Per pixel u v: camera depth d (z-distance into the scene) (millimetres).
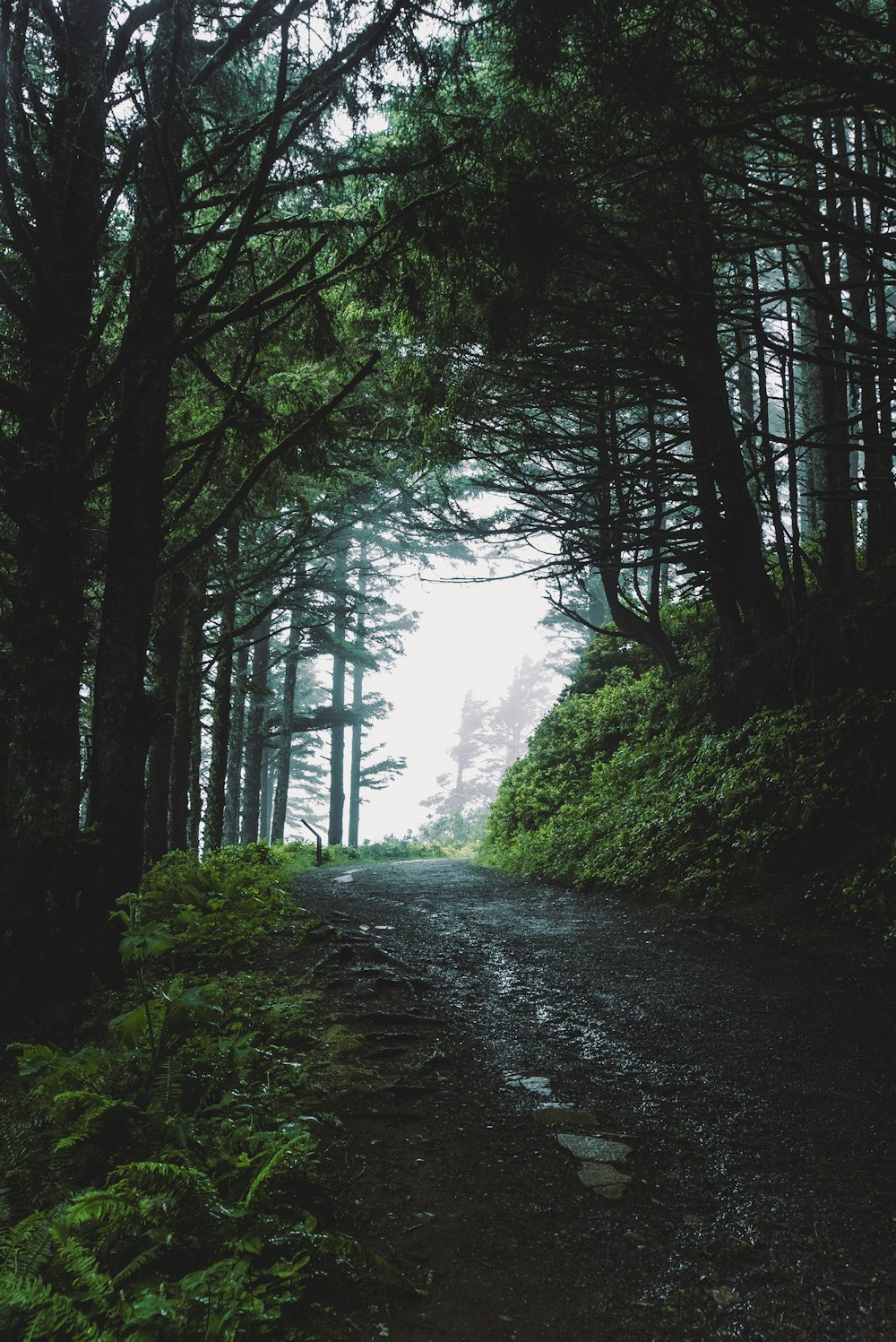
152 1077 4070
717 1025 5816
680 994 6586
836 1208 3443
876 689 10453
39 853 5465
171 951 7109
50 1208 3129
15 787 5617
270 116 5773
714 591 13594
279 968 6938
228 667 16953
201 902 8711
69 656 5848
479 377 10805
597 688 21906
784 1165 3816
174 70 5484
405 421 12195
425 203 6402
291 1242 2955
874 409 8508
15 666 5785
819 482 15656
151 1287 2645
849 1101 4492
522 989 6789
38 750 5652
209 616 14727
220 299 7664
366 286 7020
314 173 6785
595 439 12977
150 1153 3428
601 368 11352
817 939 7891
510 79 7191
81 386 5832
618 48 6785
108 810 5949
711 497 13117
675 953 8016
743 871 9891
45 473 5949
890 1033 5523
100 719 6141
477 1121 4270
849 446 8867
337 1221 3297
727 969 7316
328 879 15305
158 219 5953
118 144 6707
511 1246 3207
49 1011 5184
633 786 14555
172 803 15906
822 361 7805
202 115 7105
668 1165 3854
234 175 6973
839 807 9438
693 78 7070
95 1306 2531
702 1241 3248
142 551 6410
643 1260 3129
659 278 8727
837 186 9852
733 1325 2775
